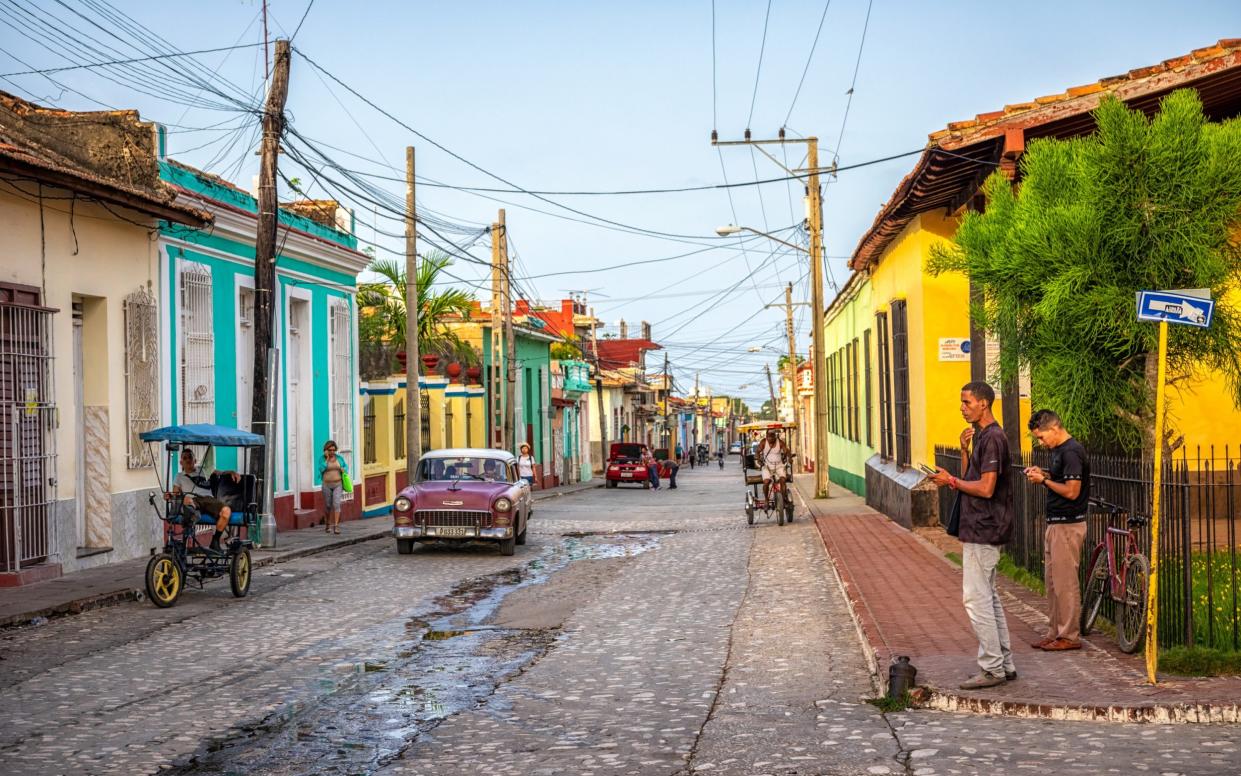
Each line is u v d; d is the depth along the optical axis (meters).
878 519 22.67
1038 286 9.91
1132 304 9.45
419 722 7.78
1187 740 6.59
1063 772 6.05
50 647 10.77
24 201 14.98
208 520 14.17
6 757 6.96
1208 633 8.19
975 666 8.38
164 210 16.98
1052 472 8.93
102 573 15.43
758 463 24.58
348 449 26.80
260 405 19.16
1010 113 13.76
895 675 7.86
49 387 15.12
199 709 8.21
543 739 7.24
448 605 13.56
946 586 12.73
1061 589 8.87
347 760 6.85
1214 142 9.41
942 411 18.80
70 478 15.70
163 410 18.47
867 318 28.41
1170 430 10.04
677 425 108.00
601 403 63.47
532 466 38.09
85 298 16.67
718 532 23.20
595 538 22.88
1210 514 8.22
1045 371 10.02
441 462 20.56
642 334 106.31
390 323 36.12
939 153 13.88
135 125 18.14
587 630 11.65
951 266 11.45
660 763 6.60
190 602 13.80
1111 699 7.25
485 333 44.56
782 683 8.82
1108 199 9.55
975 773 6.10
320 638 11.26
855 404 32.62
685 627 11.70
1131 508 8.98
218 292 20.61
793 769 6.37
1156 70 13.05
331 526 22.48
